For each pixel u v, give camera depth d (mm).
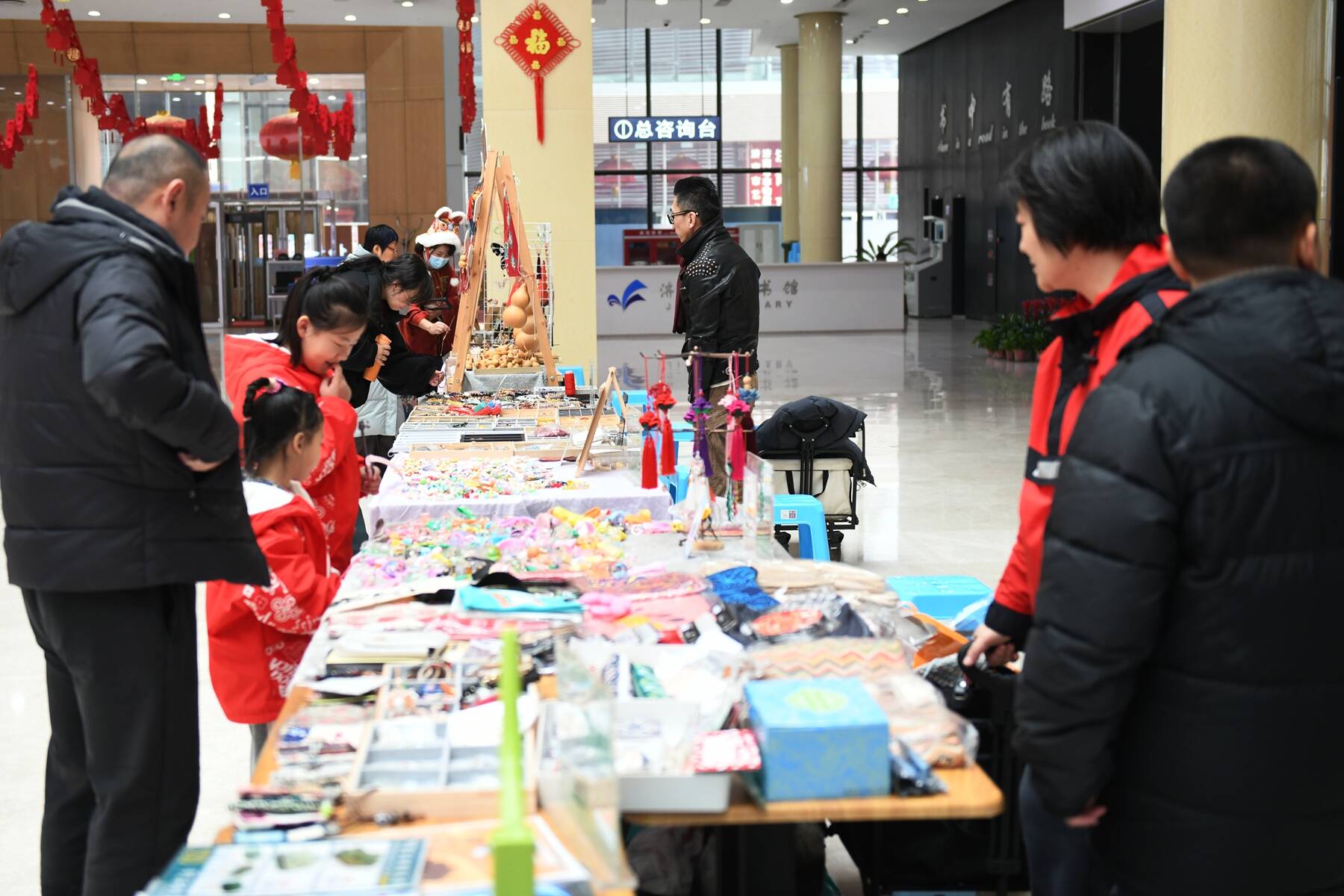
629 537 3328
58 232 2348
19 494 2398
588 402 5719
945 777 1940
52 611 2438
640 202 26078
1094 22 16750
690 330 5570
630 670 2254
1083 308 2105
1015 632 2248
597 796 1600
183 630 2523
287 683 2912
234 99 21078
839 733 1845
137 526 2381
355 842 1672
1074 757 1688
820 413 5977
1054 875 2111
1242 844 1675
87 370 2223
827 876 2771
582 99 8148
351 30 19781
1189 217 1733
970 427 10383
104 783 2480
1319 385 1592
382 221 20438
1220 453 1623
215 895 1522
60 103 19969
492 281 7500
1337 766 1680
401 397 6332
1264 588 1632
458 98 20109
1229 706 1652
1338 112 9664
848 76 27312
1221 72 5914
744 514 3162
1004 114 21094
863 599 2705
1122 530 1631
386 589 2795
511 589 2770
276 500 2898
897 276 20969
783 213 23797
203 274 21641
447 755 1931
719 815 1842
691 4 19625
